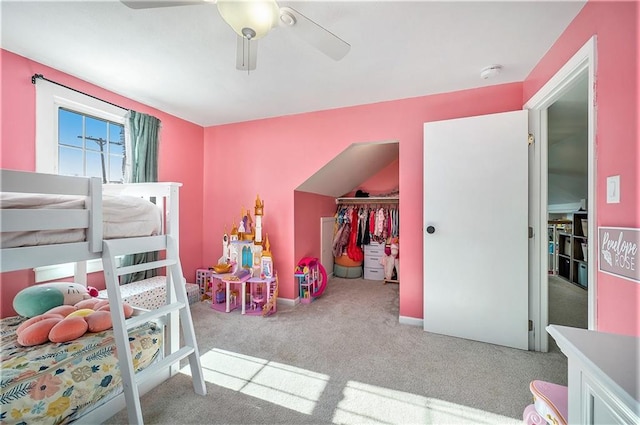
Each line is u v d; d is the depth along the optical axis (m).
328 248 4.54
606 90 1.24
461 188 2.32
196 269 3.46
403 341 2.28
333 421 1.41
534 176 2.17
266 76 2.27
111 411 1.43
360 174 4.54
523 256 2.13
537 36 1.74
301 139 3.12
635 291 1.05
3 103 1.87
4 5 1.46
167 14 1.54
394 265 4.25
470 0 1.44
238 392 1.64
